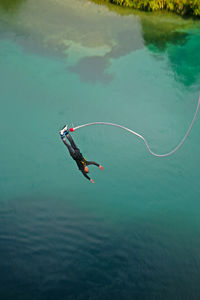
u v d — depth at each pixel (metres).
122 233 16.69
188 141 20.58
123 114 21.47
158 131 20.88
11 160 19.47
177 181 19.17
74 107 21.80
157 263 15.51
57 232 16.61
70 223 16.98
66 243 16.17
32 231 16.53
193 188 18.91
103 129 20.94
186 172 19.47
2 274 14.59
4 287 14.13
